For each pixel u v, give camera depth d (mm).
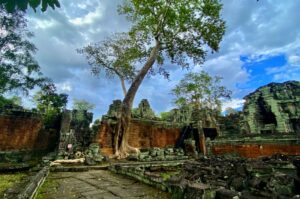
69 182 7016
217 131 22250
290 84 19984
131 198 4992
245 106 22766
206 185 4281
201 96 31094
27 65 14695
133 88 16656
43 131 16172
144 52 21859
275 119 21000
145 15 19344
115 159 14172
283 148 14828
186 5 18875
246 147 17078
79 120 17828
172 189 5293
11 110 14492
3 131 13766
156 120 20781
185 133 22328
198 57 21250
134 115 19281
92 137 16094
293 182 5758
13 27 14078
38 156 15047
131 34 20969
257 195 5254
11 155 13664
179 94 31719
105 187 6203
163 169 12445
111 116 16719
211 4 18734
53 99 18719
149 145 19250
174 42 20609
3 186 6312
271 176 6074
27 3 2105
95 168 10359
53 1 2176
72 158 12336
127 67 21688
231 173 8094
